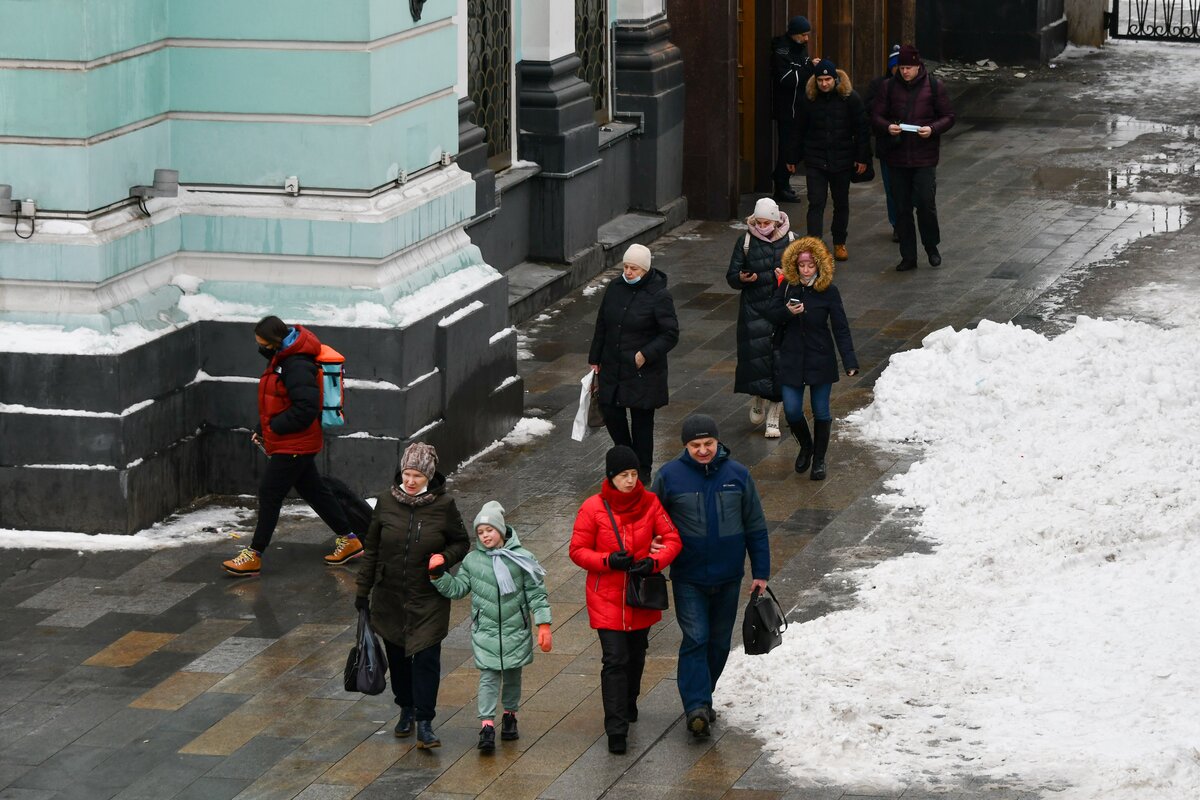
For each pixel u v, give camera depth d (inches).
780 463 2089.1
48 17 1795.0
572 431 2066.9
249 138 1962.4
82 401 1865.2
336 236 1961.1
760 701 1498.5
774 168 3390.7
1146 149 3649.1
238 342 1984.5
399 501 1424.7
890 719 1460.4
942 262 2903.5
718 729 1461.6
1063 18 4719.5
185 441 1975.9
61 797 1376.7
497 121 2719.0
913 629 1625.2
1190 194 3289.9
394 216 1980.8
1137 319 2559.1
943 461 2037.4
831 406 2282.2
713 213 3235.7
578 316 2704.2
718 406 2288.4
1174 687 1485.0
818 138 2920.8
